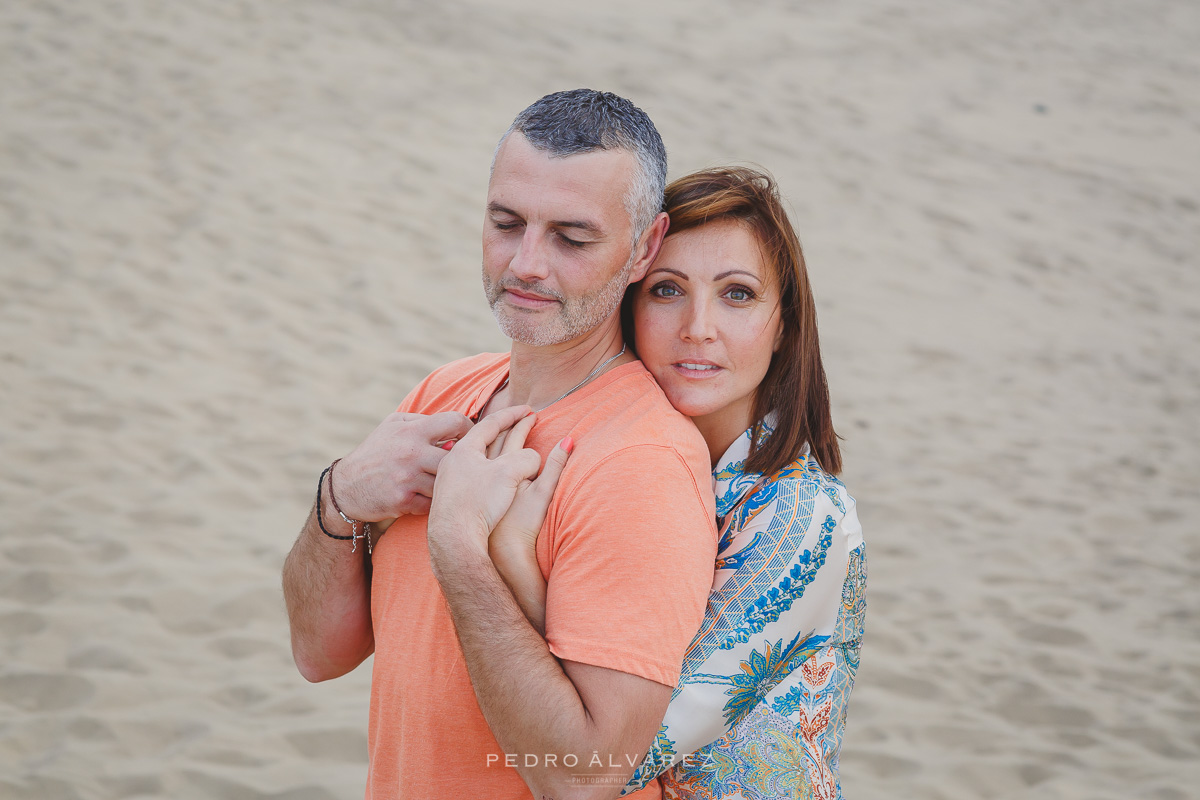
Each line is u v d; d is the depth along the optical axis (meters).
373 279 7.02
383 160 8.59
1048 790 3.63
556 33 11.92
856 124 11.18
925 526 5.37
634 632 1.35
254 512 4.73
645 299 1.62
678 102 10.80
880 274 8.42
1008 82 13.04
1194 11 16.47
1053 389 7.08
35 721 3.46
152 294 6.41
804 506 1.54
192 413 5.40
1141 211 10.29
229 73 9.53
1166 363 7.61
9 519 4.42
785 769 1.51
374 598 1.62
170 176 7.77
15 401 5.24
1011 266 8.91
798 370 1.65
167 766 3.33
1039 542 5.33
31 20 9.82
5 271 6.37
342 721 3.64
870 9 14.73
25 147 7.80
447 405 1.79
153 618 4.02
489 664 1.35
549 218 1.45
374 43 10.71
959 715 4.03
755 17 13.76
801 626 1.53
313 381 5.85
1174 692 4.22
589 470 1.44
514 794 1.47
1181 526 5.57
